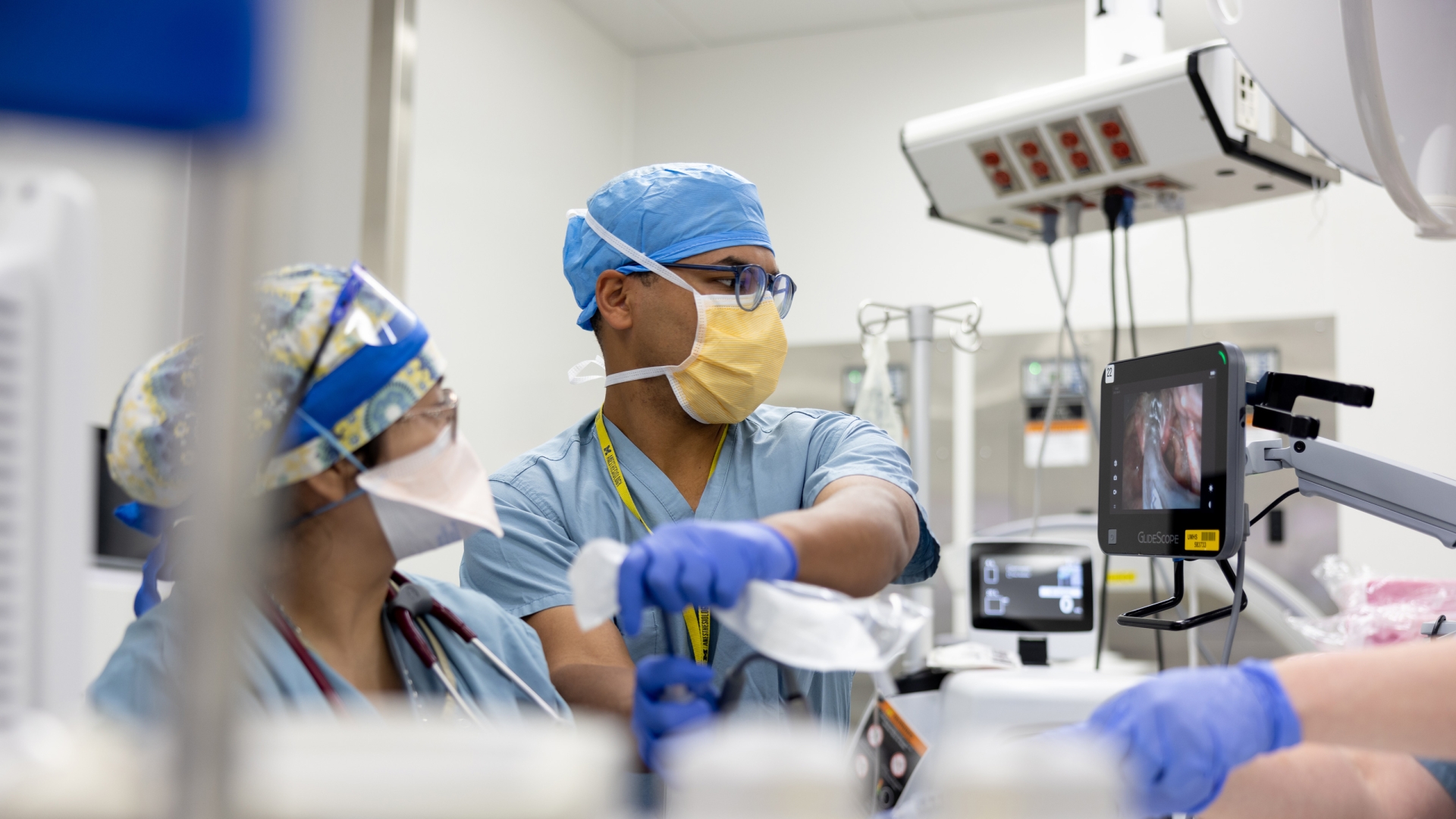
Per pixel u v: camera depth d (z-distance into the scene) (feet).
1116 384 5.07
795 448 5.72
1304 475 4.61
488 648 4.47
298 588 3.92
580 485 5.70
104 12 1.10
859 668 2.84
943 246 13.84
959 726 2.92
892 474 4.97
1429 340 12.15
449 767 1.42
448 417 4.02
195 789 1.21
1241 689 2.74
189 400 3.35
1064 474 13.10
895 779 2.99
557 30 13.84
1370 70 4.15
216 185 1.19
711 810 1.69
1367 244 12.42
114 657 3.39
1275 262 12.71
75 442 2.02
